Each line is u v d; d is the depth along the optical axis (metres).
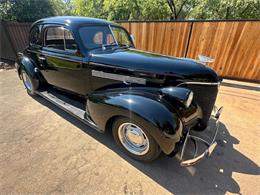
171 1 17.75
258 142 2.97
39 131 3.14
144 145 2.32
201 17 15.62
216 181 2.22
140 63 2.54
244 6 12.91
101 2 20.22
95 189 2.08
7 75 6.59
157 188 2.11
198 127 2.73
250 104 4.38
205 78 2.41
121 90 2.52
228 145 2.87
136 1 17.05
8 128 3.22
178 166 2.41
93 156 2.57
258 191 2.10
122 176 2.25
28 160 2.48
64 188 2.08
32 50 3.95
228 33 5.65
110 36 3.29
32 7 11.32
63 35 3.10
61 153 2.62
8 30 8.09
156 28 6.67
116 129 2.49
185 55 6.54
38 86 4.09
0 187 2.08
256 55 5.50
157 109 2.07
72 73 3.24
